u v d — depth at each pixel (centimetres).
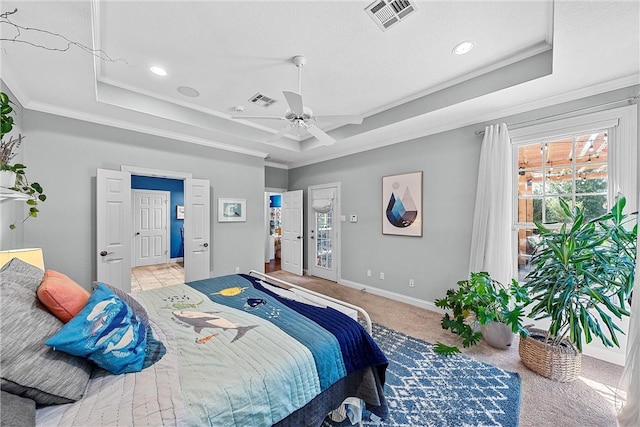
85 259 317
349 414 158
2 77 223
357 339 153
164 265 653
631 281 177
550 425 159
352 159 474
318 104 332
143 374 109
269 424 108
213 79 274
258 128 418
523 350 221
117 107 292
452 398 181
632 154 220
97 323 110
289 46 219
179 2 173
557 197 266
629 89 224
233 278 270
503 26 196
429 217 361
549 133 262
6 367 85
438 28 198
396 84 282
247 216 478
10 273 112
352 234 473
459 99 274
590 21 160
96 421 85
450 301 271
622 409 157
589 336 187
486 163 296
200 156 419
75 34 175
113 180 329
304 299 209
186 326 155
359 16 186
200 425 91
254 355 125
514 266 288
